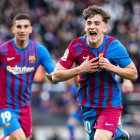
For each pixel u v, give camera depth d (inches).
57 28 2183.8
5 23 2202.3
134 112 1354.6
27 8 2336.4
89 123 600.4
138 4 2461.9
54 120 1368.1
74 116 1164.5
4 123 666.2
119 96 581.9
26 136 706.8
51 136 1333.7
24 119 693.9
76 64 583.5
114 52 547.8
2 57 680.4
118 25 2230.6
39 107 1480.1
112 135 556.7
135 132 1258.6
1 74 681.6
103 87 565.3
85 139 1349.7
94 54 551.5
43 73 1651.1
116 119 562.9
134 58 1907.0
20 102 685.3
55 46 2069.4
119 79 1558.8
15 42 686.5
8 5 2347.4
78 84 738.2
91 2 2391.7
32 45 698.2
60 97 1493.6
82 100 589.9
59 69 556.4
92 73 559.8
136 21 2352.4
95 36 534.9
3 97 676.1
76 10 2338.8
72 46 561.0
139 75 1724.9
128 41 2053.4
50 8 2383.1
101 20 531.8
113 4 2405.3
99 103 571.8
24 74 688.4
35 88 1583.4
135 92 1493.6
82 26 2160.4
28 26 684.7
